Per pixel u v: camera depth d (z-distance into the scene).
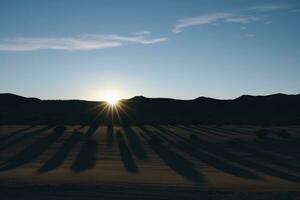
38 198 22.88
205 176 35.06
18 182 29.11
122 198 23.02
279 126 105.44
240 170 39.50
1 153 51.66
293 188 28.92
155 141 61.44
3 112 148.75
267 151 55.69
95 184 28.16
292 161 46.69
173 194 24.34
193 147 59.56
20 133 75.75
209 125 109.31
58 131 76.69
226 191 25.95
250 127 100.69
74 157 48.25
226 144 63.34
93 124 94.25
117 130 85.25
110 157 48.47
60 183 28.72
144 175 34.94
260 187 29.11
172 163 44.16
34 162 44.09
